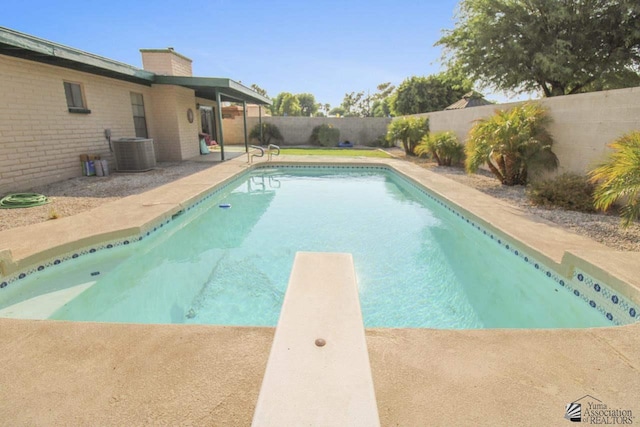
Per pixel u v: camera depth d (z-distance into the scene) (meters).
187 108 11.94
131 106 9.88
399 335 2.08
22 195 5.59
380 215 6.77
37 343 1.95
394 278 4.18
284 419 0.92
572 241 3.99
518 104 7.82
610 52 10.67
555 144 6.77
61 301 3.36
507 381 1.70
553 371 1.78
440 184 7.79
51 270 3.60
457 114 11.41
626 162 3.81
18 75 6.32
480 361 1.85
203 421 1.45
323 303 1.45
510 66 12.08
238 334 2.06
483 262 4.73
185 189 6.65
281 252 4.93
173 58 11.52
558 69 10.75
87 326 2.12
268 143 20.12
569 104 6.37
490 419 1.47
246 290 3.86
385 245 5.22
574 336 2.09
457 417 1.48
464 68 13.45
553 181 5.88
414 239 5.48
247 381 1.68
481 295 3.83
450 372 1.75
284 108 41.97
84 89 7.99
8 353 1.87
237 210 7.03
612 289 2.78
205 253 4.89
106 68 7.49
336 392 1.01
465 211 5.52
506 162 7.44
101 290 3.78
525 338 2.06
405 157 13.89
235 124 19.92
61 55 6.15
